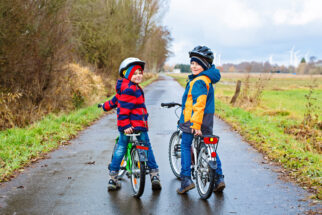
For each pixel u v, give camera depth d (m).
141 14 34.75
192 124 4.14
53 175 5.30
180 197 4.31
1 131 8.64
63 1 11.02
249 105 15.54
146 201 4.18
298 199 4.16
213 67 4.32
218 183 4.33
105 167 5.76
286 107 17.80
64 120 10.22
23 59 9.88
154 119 11.62
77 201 4.19
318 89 34.44
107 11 25.72
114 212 3.84
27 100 10.68
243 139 8.20
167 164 5.92
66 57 12.06
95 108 13.65
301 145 7.46
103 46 25.27
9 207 3.99
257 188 4.61
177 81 53.50
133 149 4.44
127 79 4.29
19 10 9.20
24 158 6.08
